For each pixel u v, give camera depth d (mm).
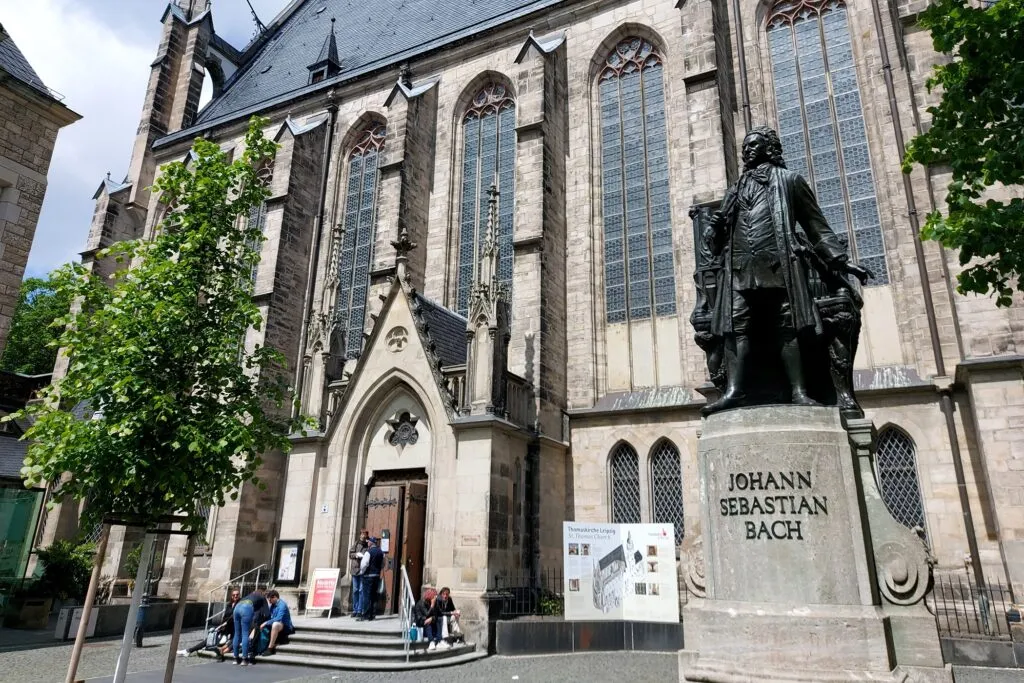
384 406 25562
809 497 7895
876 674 7066
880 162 26734
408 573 23078
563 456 28188
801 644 7387
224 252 13867
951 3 14398
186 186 13789
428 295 35000
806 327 8562
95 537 36938
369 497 24875
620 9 34406
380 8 52562
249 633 19031
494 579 21234
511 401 24984
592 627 20328
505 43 37844
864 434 8383
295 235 38781
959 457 22109
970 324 21141
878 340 25156
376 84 42156
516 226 30000
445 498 22641
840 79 28719
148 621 25922
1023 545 18922
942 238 14039
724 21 30734
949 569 21422
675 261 29516
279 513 31047
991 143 14242
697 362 27531
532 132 31109
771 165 9547
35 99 27375
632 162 32062
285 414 35000
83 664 18703
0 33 27453
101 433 11367
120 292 12422
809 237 9352
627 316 30062
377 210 39469
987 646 17594
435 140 38062
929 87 15125
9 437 33188
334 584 23109
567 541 20500
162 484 11445
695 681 7602
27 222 27078
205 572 31812
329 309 28219
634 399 28609
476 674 16516
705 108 27547
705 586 8312
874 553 7906
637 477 27359
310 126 41781
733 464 8320
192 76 54250
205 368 12922
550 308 29062
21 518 29859
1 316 25938
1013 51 13672
